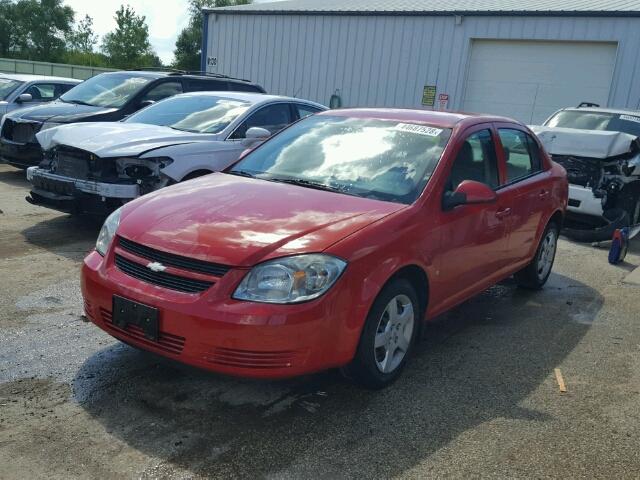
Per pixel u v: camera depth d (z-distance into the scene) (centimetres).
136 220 373
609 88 1484
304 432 333
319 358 330
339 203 390
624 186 862
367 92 1806
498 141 508
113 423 330
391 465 308
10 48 7525
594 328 518
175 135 695
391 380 387
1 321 450
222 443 318
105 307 356
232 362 319
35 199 695
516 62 1595
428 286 402
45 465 292
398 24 1723
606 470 314
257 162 482
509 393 392
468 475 303
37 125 953
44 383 368
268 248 331
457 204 410
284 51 1938
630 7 1527
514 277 614
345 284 333
